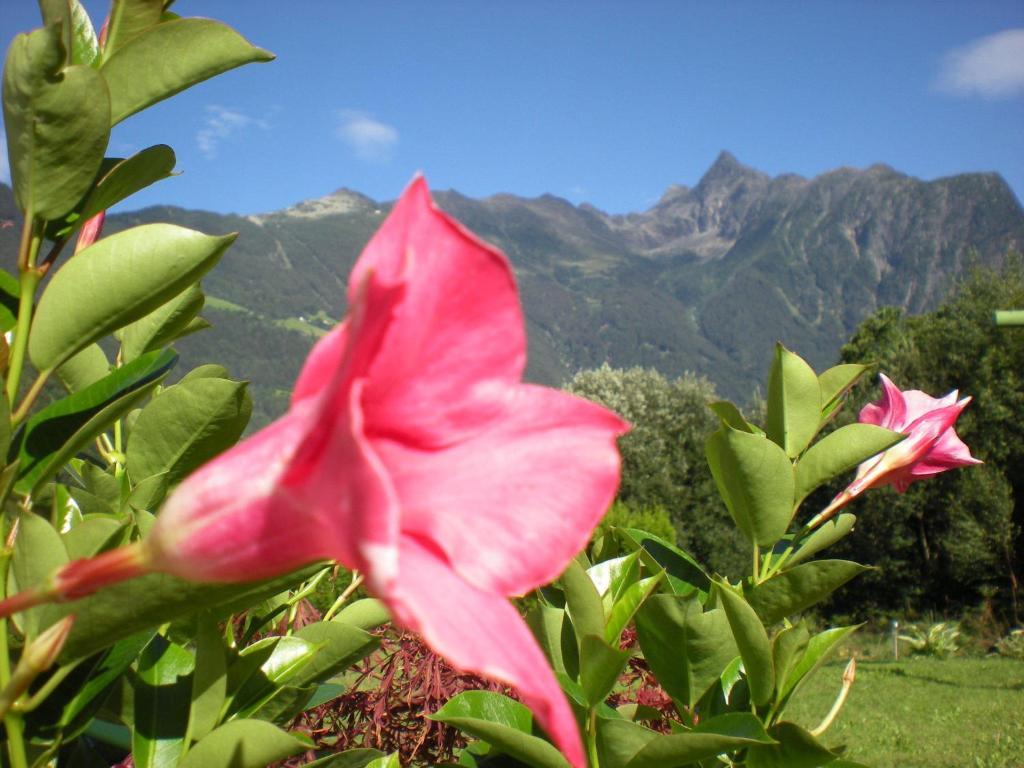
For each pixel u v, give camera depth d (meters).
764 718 1.92
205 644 1.33
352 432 0.69
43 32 1.15
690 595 1.80
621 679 2.79
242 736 1.25
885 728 10.93
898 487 2.38
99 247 1.30
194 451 1.62
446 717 1.61
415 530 0.87
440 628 0.75
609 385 28.77
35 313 1.32
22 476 1.37
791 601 2.02
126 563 0.82
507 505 0.90
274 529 0.79
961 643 18.94
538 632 1.87
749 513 2.07
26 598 0.82
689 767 1.89
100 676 1.33
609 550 2.44
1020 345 20.58
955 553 20.23
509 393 0.88
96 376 2.04
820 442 2.14
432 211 0.81
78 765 1.54
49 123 1.21
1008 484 20.41
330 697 1.90
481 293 0.83
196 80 1.44
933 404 2.36
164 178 1.52
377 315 0.75
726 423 1.96
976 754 9.47
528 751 1.62
